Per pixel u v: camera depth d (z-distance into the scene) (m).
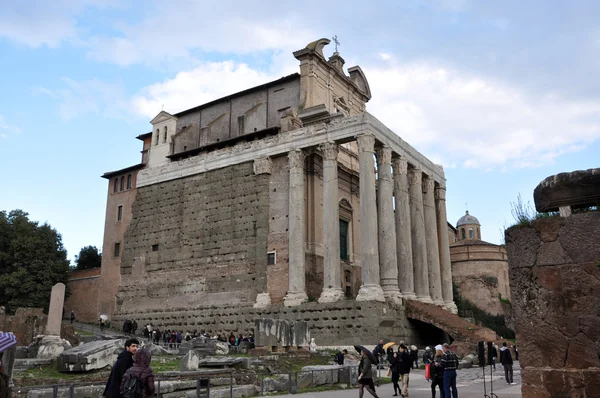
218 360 23.11
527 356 9.35
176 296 49.03
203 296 47.16
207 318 46.03
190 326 46.91
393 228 42.22
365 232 39.84
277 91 52.81
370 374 16.41
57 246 58.84
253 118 53.19
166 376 16.58
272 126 49.19
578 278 9.12
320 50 52.00
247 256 45.50
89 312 55.94
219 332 44.81
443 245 52.16
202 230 49.16
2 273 54.59
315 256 45.88
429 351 26.98
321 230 47.41
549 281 9.36
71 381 17.72
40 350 24.08
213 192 49.44
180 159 55.75
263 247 44.72
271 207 45.66
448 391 14.42
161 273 50.97
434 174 52.84
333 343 37.88
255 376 21.00
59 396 15.00
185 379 18.22
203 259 48.25
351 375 22.70
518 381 24.20
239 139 50.97
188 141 57.12
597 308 8.89
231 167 48.91
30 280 54.06
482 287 72.25
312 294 44.78
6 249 55.66
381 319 37.25
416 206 48.28
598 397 8.61
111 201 58.38
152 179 54.62
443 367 14.57
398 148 46.31
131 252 54.22
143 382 9.06
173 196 52.47
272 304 42.81
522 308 9.55
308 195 47.44
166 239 51.69
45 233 57.34
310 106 49.53
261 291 43.59
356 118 42.59
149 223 53.62
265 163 46.44
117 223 56.78
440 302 48.25
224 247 47.16
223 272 46.53
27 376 18.72
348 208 52.03
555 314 9.21
